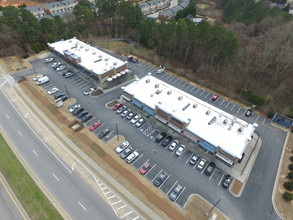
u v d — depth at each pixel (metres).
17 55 96.25
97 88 76.75
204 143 52.19
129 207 42.19
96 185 45.78
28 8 129.12
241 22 102.00
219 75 83.19
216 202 44.03
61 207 41.62
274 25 88.38
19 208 41.31
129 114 64.44
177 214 41.47
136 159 52.28
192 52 91.69
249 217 41.91
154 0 163.25
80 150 53.47
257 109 70.19
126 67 83.44
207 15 146.88
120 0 117.75
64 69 87.19
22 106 67.56
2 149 52.88
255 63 79.31
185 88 79.06
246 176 49.41
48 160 50.72
